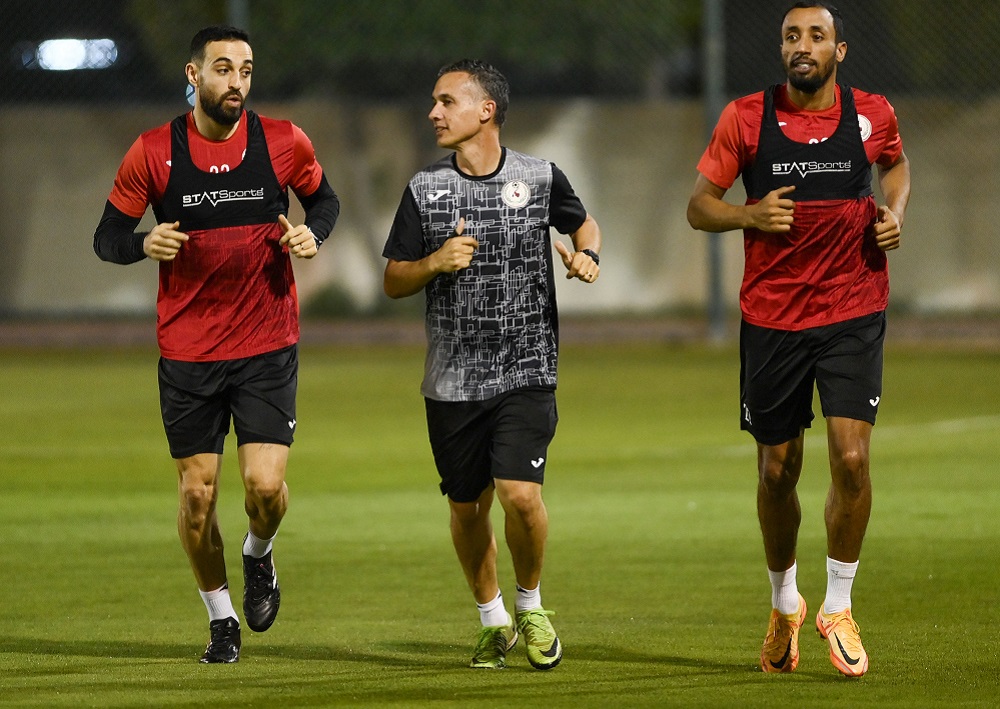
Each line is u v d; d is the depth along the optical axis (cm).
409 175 6994
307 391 4678
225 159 1772
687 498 2870
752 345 1756
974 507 2700
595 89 7181
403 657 1789
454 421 1756
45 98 7094
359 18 6631
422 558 2384
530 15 6675
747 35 6744
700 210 1727
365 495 2952
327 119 6938
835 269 1720
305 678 1664
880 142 1733
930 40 6359
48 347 6025
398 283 1719
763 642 1838
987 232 6353
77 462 3372
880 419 3847
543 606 2053
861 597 2047
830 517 1689
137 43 7044
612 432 3747
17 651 1825
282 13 6650
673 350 5684
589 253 1792
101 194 6806
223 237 1770
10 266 6831
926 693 1553
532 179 1745
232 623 1797
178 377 1788
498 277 1741
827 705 1502
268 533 1841
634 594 2120
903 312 6375
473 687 1609
